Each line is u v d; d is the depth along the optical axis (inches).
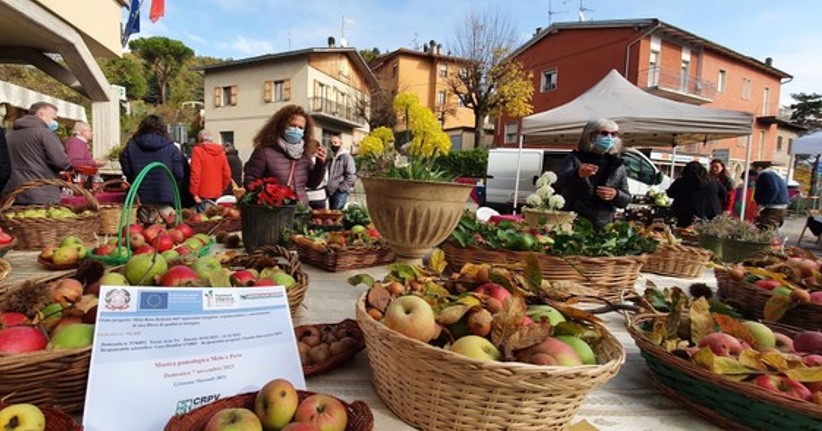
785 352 39.9
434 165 71.0
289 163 115.0
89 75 279.1
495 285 42.1
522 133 250.4
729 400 32.7
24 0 204.8
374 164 83.9
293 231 82.0
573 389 28.0
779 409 30.3
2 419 23.5
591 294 49.1
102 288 30.2
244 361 32.6
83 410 29.0
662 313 48.7
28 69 681.0
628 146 333.7
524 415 28.5
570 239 68.5
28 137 117.2
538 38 799.7
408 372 30.5
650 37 697.0
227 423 24.5
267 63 944.3
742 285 60.5
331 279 69.3
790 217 563.8
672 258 87.4
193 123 893.2
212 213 112.1
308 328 40.9
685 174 183.0
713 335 38.8
